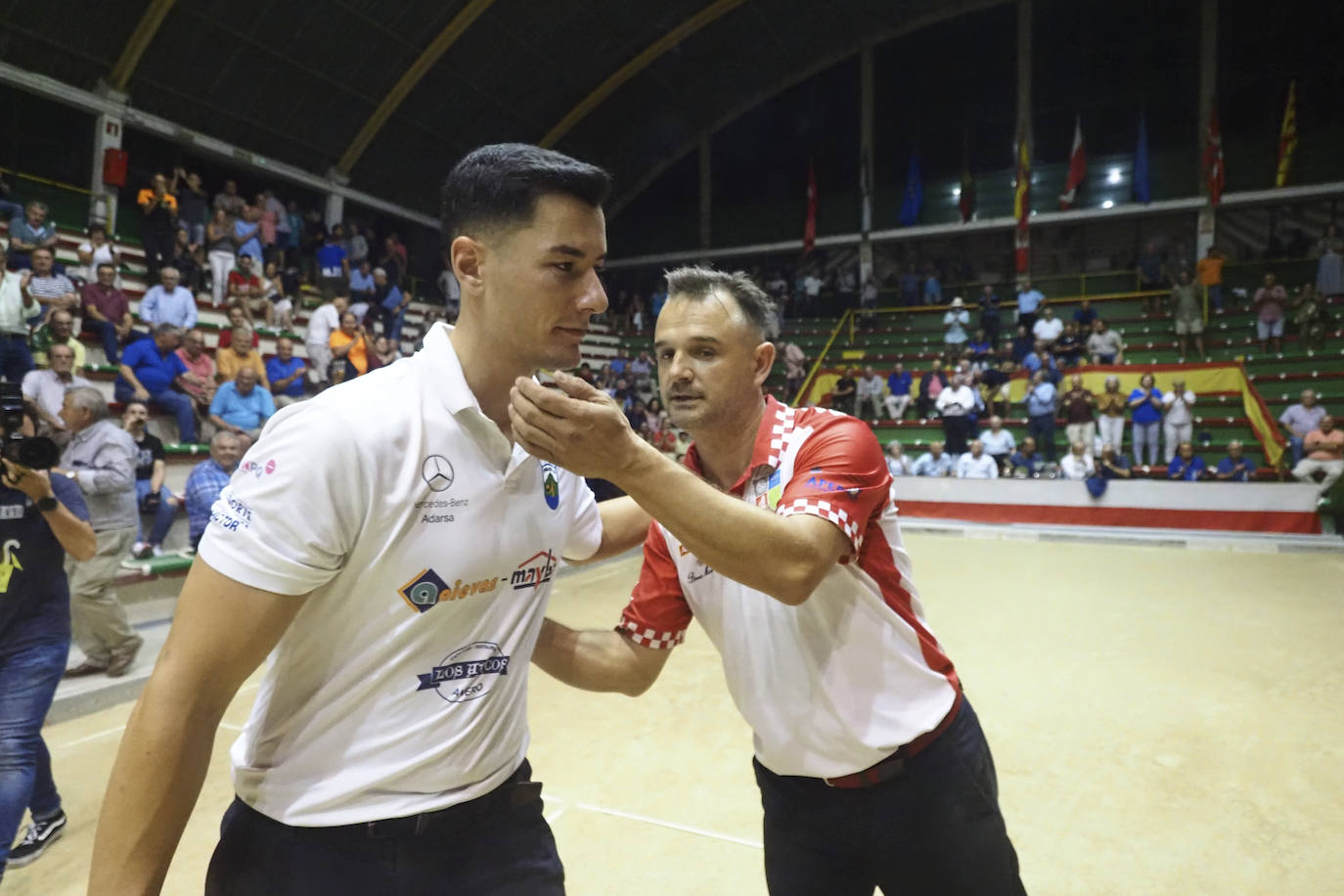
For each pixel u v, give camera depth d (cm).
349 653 101
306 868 102
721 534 97
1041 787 290
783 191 2067
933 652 133
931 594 645
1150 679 409
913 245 1959
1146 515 1041
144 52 1200
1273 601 596
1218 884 225
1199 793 281
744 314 129
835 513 110
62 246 979
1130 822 262
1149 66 1712
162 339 718
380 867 103
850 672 125
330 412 93
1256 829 255
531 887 114
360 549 96
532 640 119
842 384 1417
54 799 263
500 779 115
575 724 362
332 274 1225
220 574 90
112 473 396
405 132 1633
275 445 93
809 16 1833
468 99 1659
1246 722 346
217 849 108
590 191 98
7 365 634
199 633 90
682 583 141
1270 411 1217
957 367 1368
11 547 226
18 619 228
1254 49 1631
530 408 91
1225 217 1683
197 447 695
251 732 108
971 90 1864
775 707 130
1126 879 229
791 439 127
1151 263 1576
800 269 2002
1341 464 955
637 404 1473
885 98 1948
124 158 1201
